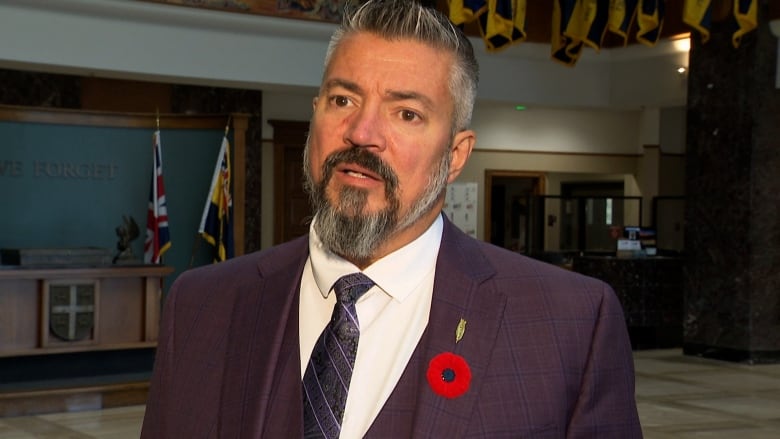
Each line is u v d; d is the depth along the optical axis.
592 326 1.53
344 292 1.49
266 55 12.65
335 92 1.44
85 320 8.32
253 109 14.88
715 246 11.77
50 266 8.37
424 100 1.41
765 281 11.47
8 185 10.17
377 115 1.40
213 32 12.29
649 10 11.06
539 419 1.44
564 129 18.36
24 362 8.30
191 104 14.38
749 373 10.75
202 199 10.95
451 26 1.47
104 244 10.66
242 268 1.68
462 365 1.44
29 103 13.20
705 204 11.88
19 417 7.98
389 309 1.50
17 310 8.16
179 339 1.63
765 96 11.40
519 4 10.48
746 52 11.41
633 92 15.38
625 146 18.73
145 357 8.91
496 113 17.86
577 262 13.12
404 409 1.44
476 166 17.75
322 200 1.43
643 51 15.07
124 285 8.69
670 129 18.47
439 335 1.48
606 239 18.19
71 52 11.42
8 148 10.17
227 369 1.55
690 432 7.59
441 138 1.44
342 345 1.47
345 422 1.43
